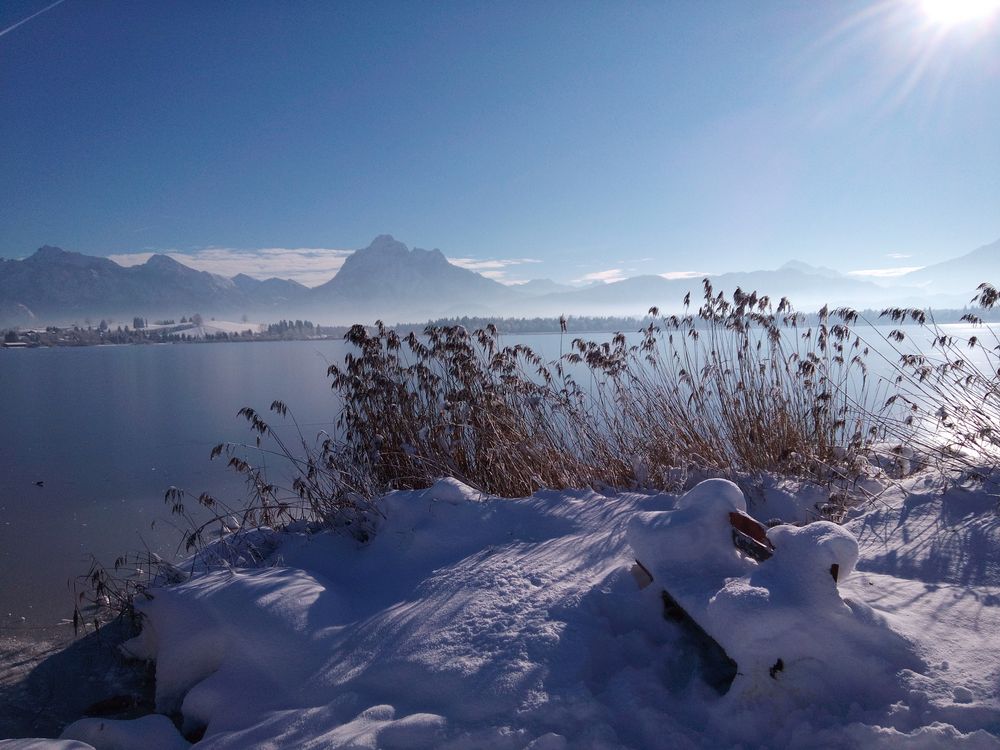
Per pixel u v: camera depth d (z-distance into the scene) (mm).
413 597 3354
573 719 2238
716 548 2879
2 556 6613
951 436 4758
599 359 5906
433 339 6281
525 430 5797
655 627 2887
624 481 5309
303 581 3574
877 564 3199
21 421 21969
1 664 3920
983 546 3146
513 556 3637
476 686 2453
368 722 2396
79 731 2855
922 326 5215
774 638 2242
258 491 5629
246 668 2990
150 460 13664
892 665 2205
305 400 25828
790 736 2090
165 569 4199
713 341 5840
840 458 4887
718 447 5387
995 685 2066
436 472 5660
